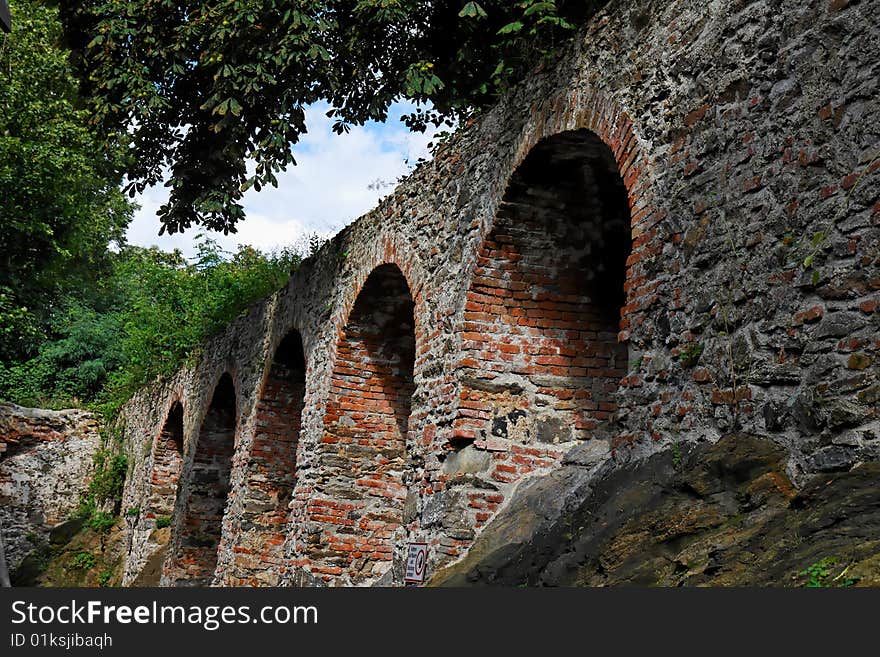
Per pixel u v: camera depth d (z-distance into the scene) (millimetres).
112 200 26719
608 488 4887
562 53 6344
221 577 12508
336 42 9930
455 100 10680
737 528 3674
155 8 9820
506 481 6652
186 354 17891
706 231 4535
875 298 3514
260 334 13125
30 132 19766
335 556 9625
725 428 4199
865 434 3453
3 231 19562
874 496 3158
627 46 5523
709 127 4637
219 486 15641
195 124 10391
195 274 19922
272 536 12117
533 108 6582
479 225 7062
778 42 4219
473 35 10359
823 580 2869
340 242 10500
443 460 6855
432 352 7473
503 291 6957
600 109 5711
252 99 9414
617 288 7117
